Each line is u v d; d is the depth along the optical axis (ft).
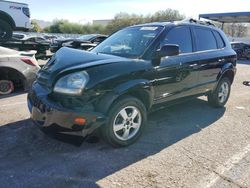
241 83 31.48
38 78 13.38
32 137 13.71
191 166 11.51
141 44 14.39
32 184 10.05
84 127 11.37
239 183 10.39
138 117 13.35
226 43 20.10
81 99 11.33
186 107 19.85
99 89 11.55
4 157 11.82
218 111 19.26
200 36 17.56
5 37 32.12
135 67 12.87
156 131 15.11
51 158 11.84
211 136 14.70
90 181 10.30
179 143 13.69
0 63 21.48
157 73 13.88
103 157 12.04
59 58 13.25
